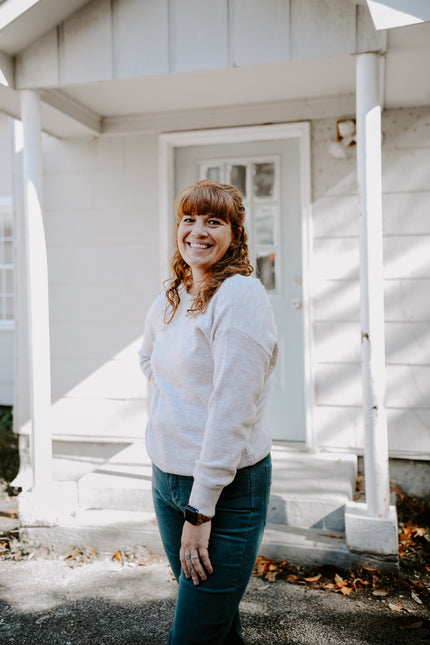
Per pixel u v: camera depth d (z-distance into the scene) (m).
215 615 1.48
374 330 2.90
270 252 4.31
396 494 3.92
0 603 2.74
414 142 3.89
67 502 3.36
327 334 4.07
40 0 2.97
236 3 3.01
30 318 3.38
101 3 3.18
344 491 3.30
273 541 3.04
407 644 2.37
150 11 3.12
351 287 4.02
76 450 4.56
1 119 7.54
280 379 4.29
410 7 2.51
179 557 1.65
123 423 4.45
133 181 4.40
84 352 4.52
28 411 4.48
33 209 3.37
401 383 3.95
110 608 2.69
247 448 1.52
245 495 1.52
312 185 4.07
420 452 3.93
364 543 2.90
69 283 4.54
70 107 3.94
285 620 2.55
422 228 3.90
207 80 3.61
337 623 2.52
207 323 1.48
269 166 4.29
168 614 2.63
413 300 3.93
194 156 4.40
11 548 3.31
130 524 3.27
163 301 1.76
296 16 2.94
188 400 1.54
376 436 2.90
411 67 3.16
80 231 4.51
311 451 4.08
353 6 2.86
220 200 1.61
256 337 1.42
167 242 4.34
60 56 3.25
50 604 2.73
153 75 3.14
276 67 3.39
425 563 3.04
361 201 2.90
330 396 4.07
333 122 4.02
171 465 1.55
